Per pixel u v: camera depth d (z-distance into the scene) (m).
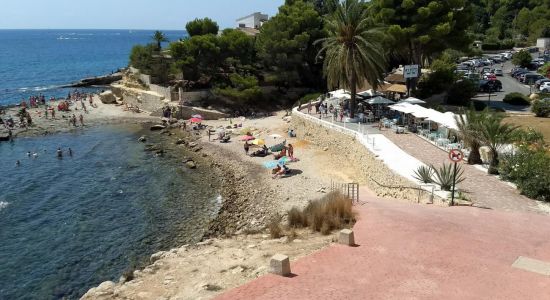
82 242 30.31
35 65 185.75
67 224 33.50
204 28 86.19
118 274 25.83
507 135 31.45
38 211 36.19
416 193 28.31
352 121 48.66
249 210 34.44
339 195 26.09
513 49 122.62
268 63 79.38
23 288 24.59
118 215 35.19
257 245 21.84
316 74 81.62
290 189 37.53
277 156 46.59
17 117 73.94
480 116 32.78
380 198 30.27
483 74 79.81
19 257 28.20
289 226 24.59
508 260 17.02
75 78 140.62
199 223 33.03
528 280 15.25
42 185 42.84
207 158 50.84
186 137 60.91
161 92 77.62
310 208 25.75
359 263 16.94
